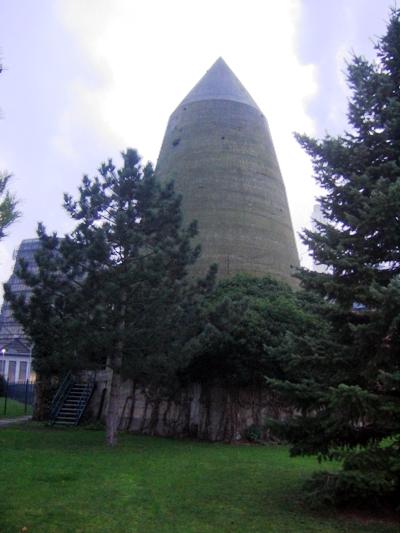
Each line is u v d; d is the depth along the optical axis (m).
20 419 26.03
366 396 7.71
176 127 29.05
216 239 24.64
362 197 9.56
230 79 29.95
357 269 9.34
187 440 19.41
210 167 26.58
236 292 21.44
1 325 43.88
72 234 16.73
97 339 15.16
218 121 27.95
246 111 28.91
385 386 8.11
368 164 10.27
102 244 15.30
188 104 29.27
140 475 11.87
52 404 24.67
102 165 16.83
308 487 9.09
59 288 16.31
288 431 9.30
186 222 25.27
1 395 39.97
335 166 10.45
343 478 7.93
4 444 16.30
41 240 17.05
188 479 11.55
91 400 24.69
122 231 15.66
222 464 13.71
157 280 15.30
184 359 16.91
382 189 8.98
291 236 27.56
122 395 22.45
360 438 9.10
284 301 20.23
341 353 9.12
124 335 15.48
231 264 24.16
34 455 14.20
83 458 13.99
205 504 9.34
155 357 16.06
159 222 16.75
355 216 9.84
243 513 8.75
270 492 10.34
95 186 16.64
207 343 17.72
